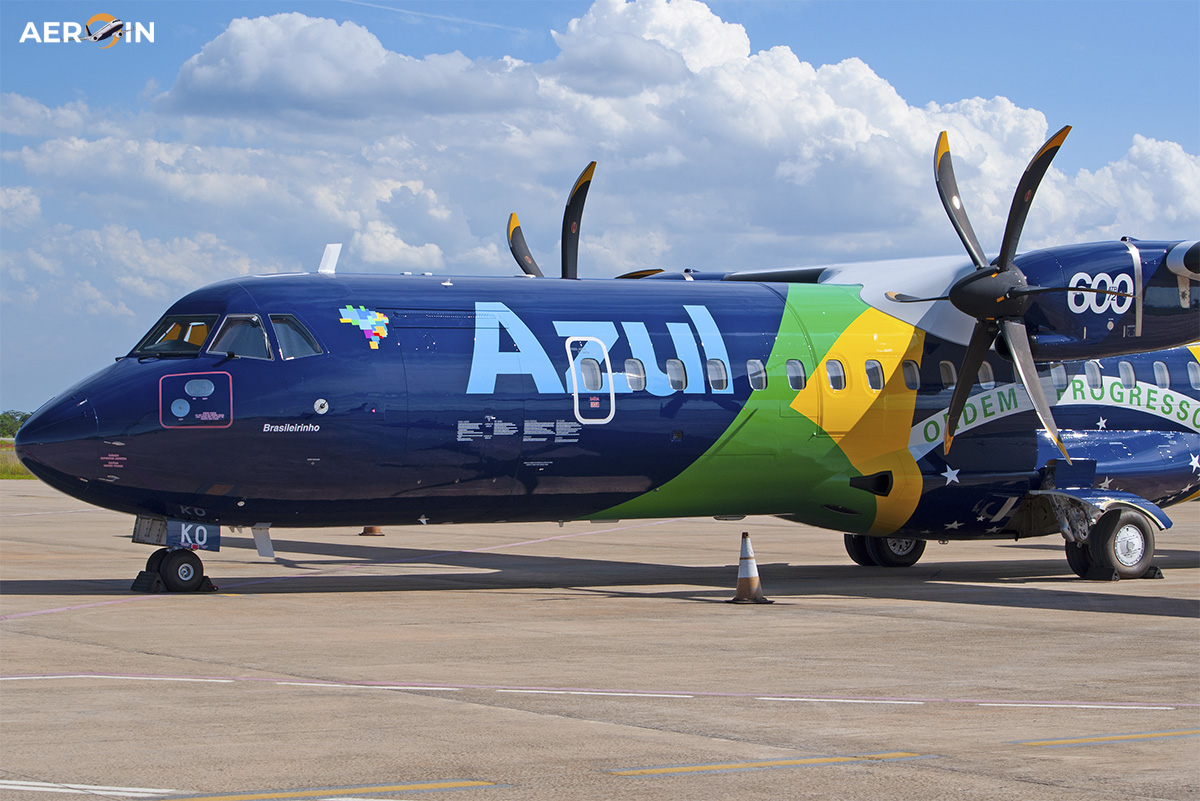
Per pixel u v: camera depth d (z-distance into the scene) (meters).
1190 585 21.69
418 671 12.45
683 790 8.02
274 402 18.16
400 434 18.62
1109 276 21.50
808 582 22.41
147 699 10.88
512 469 19.41
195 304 18.89
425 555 28.17
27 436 17.88
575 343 19.91
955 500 22.61
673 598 19.28
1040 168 20.20
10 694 11.06
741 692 11.41
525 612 17.34
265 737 9.45
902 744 9.34
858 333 22.03
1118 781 8.28
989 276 20.84
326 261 20.31
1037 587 21.36
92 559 25.50
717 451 20.67
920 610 17.88
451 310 19.55
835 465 21.67
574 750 9.09
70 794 7.80
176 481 18.06
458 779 8.25
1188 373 24.89
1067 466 23.20
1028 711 10.61
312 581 21.58
